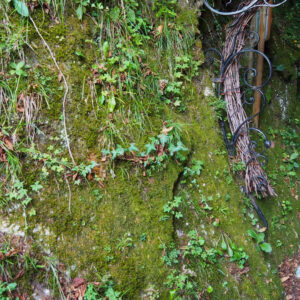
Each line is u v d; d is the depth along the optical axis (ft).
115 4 9.60
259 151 13.56
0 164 7.35
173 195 9.08
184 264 8.59
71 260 7.43
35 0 8.30
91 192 8.08
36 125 7.87
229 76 11.44
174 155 9.25
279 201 12.87
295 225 12.87
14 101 7.68
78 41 8.78
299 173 14.52
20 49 7.96
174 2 10.72
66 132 8.14
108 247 7.80
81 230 7.74
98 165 8.28
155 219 8.52
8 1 7.88
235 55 11.12
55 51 8.43
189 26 11.01
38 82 8.02
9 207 7.25
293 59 16.02
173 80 10.36
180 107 10.21
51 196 7.66
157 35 10.29
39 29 8.32
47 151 7.87
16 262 7.00
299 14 17.33
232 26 11.48
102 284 7.46
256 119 13.51
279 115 15.35
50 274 7.21
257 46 13.26
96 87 8.77
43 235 7.35
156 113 9.49
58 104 8.20
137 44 9.59
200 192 9.70
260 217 11.23
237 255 9.34
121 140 8.61
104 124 8.60
